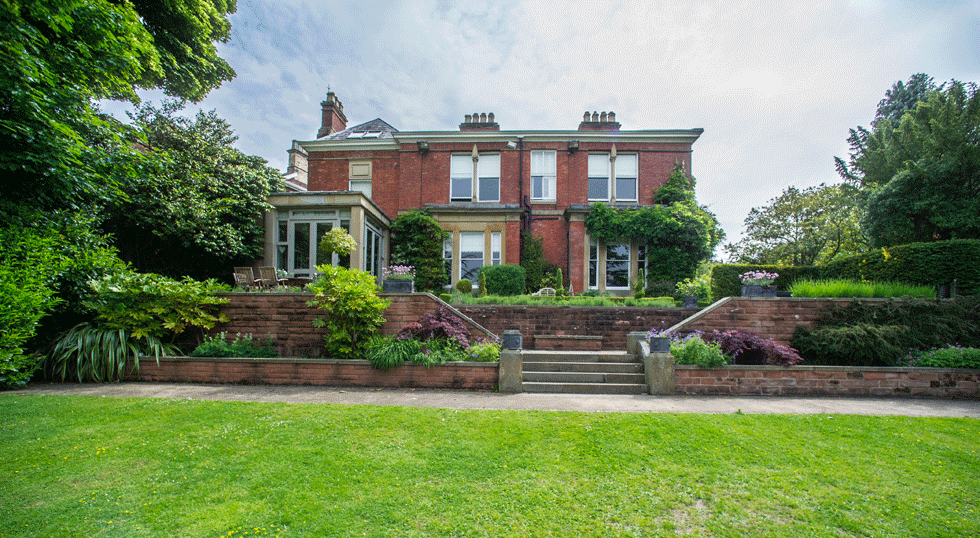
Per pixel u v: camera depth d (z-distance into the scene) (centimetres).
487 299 1057
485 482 347
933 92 1517
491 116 1748
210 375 727
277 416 504
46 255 668
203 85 1168
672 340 755
